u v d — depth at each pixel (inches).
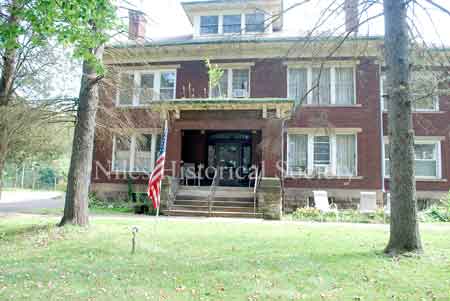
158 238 330.0
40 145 710.5
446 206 581.3
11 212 536.4
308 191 665.0
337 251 279.7
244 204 550.9
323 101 679.1
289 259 253.3
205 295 180.7
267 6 700.0
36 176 1670.8
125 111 637.9
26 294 181.0
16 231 362.6
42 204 724.0
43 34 294.0
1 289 188.9
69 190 378.9
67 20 259.4
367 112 667.4
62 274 218.4
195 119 582.2
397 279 205.9
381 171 652.1
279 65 681.6
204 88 714.8
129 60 687.1
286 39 663.1
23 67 510.0
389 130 286.0
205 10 749.3
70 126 641.6
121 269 229.5
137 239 321.7
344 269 227.5
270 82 693.3
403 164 274.5
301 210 557.3
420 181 663.1
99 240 316.5
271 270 226.2
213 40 696.4
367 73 673.6
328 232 374.6
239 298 176.1
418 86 359.9
